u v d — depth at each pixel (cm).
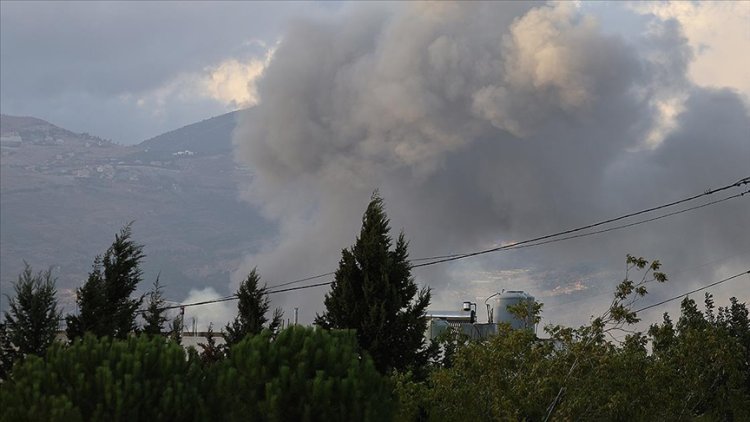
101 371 2381
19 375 2462
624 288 3531
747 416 4653
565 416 3291
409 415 3453
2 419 2314
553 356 3450
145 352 2505
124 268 3884
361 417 2492
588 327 3456
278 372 2525
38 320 3503
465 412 3400
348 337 2794
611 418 3541
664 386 3812
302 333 2625
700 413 4791
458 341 3694
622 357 3597
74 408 2252
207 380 2575
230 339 4416
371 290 3881
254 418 2470
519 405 3316
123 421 2331
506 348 3391
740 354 4569
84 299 3750
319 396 2445
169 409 2395
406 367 3844
